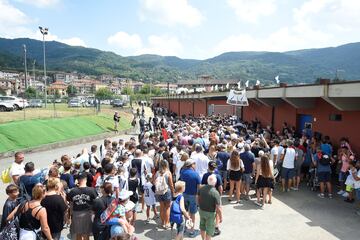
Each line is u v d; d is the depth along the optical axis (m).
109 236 5.37
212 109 34.69
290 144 11.42
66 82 178.88
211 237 7.54
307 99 16.08
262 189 10.87
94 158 9.48
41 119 25.77
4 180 8.03
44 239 5.20
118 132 30.45
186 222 7.96
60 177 7.57
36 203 5.20
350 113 13.38
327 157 10.70
